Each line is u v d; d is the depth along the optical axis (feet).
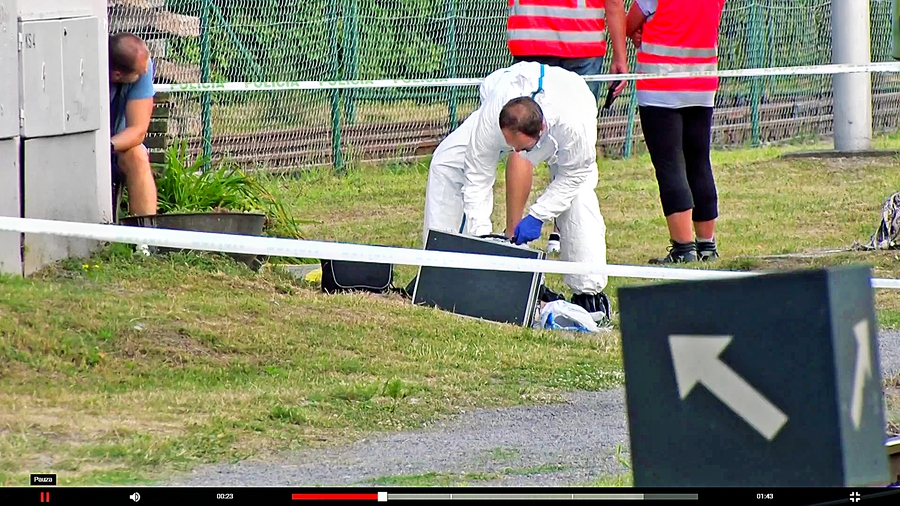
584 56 115.14
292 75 169.37
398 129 178.50
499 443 62.95
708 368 31.35
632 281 106.11
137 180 99.14
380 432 64.03
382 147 176.04
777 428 30.35
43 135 85.46
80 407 63.16
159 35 148.56
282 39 168.45
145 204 99.71
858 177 169.78
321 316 84.23
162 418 62.90
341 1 170.60
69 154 89.04
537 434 64.90
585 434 65.10
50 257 86.53
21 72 83.05
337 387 70.28
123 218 92.58
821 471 29.71
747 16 206.90
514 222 97.40
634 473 32.55
